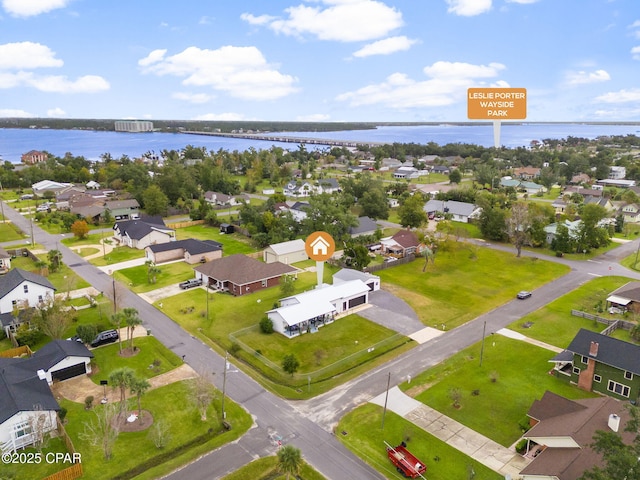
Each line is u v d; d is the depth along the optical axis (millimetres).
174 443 35438
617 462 22625
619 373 41812
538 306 64000
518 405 41062
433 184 178125
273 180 191000
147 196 121500
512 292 69500
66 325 50500
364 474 32469
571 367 46719
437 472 32625
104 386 42875
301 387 44062
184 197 135125
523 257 88062
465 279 75188
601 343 43875
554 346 52281
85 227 96875
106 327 54969
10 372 39531
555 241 90000
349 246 80438
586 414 33844
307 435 36562
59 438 35781
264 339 53062
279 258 81312
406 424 38125
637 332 53250
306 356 49500
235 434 36312
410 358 49312
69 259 82688
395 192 154375
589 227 89938
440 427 37812
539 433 33844
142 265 79562
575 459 29719
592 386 43594
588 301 65625
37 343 51125
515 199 138625
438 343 52781
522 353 50625
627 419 33375
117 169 175000
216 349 50562
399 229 111562
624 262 85312
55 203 132875
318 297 58938
